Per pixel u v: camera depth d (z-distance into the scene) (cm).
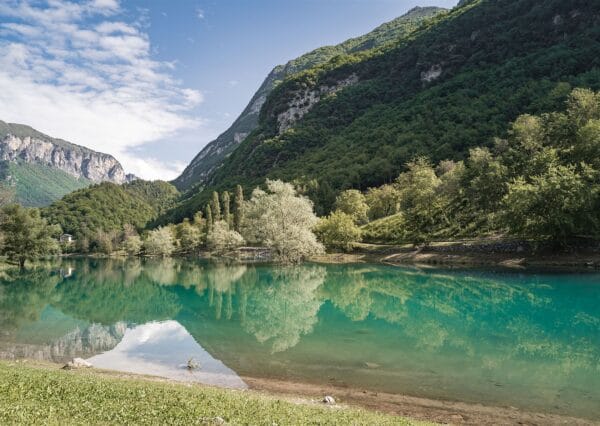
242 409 1158
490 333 2675
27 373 1481
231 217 13162
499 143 9488
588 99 7588
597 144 5897
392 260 7200
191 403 1167
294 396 1588
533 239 5684
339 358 2141
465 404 1512
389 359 2108
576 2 18125
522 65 17600
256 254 10281
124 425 931
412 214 7744
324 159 19050
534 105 13475
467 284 4644
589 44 16125
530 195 5328
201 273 7206
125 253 16238
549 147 7019
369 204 11119
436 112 17612
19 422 877
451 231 7450
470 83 18925
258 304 4009
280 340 2542
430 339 2525
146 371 1980
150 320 3325
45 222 9300
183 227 14625
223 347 2403
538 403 1516
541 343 2409
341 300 4072
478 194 7425
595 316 3136
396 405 1502
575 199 5009
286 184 8181
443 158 13475
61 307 4044
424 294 4272
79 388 1255
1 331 2964
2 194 9169
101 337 2742
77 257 15500
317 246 6962
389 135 17600
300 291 4725
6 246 8481
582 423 1346
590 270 4881
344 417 1177
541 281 4466
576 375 1838
